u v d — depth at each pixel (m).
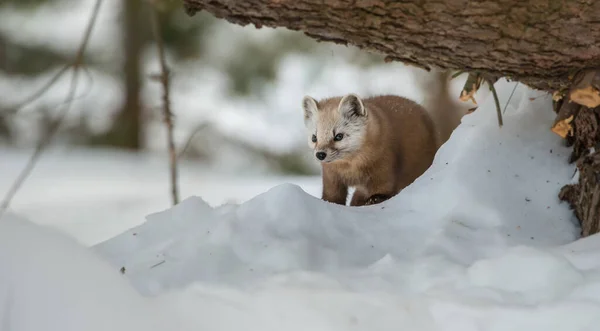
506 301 5.86
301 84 30.20
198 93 32.84
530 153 8.49
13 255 5.83
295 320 5.76
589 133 8.00
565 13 6.57
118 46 32.44
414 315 5.78
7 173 23.06
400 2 6.70
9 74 31.92
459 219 7.61
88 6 32.53
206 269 6.59
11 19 31.62
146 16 31.44
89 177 22.75
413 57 7.48
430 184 8.16
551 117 8.84
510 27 6.76
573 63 7.14
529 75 7.47
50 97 31.66
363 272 6.50
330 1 6.74
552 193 8.12
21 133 29.80
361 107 10.55
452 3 6.64
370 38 7.19
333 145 10.64
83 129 31.81
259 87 31.58
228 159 32.41
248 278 6.38
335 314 5.75
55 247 5.94
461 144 8.65
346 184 11.12
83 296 5.62
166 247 7.11
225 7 7.10
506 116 8.85
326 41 7.50
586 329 5.50
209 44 30.86
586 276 6.10
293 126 32.78
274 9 6.94
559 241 7.57
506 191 8.04
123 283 5.91
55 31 32.53
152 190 20.67
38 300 5.60
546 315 5.58
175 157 10.84
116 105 32.53
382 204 8.12
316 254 6.79
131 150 31.41
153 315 5.76
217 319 5.82
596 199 7.50
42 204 18.55
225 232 7.03
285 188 7.48
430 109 25.50
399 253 7.02
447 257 6.80
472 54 7.16
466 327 5.66
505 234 7.39
